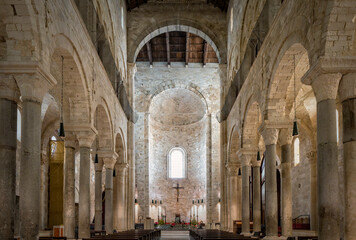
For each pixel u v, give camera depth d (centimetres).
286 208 1745
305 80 1156
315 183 2520
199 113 4466
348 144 1041
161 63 4141
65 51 1336
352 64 1055
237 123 2538
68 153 1950
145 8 3209
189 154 4503
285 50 1417
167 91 4309
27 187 1017
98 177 2525
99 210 2488
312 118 2491
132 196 3081
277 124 1683
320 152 1080
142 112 4088
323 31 1071
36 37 1040
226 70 3147
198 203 4350
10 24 1023
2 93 1037
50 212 3025
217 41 3192
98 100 1856
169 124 4544
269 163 1714
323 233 1055
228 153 2941
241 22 2420
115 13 2469
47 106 2686
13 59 1030
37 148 1043
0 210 1004
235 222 2692
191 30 3238
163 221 4209
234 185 2884
